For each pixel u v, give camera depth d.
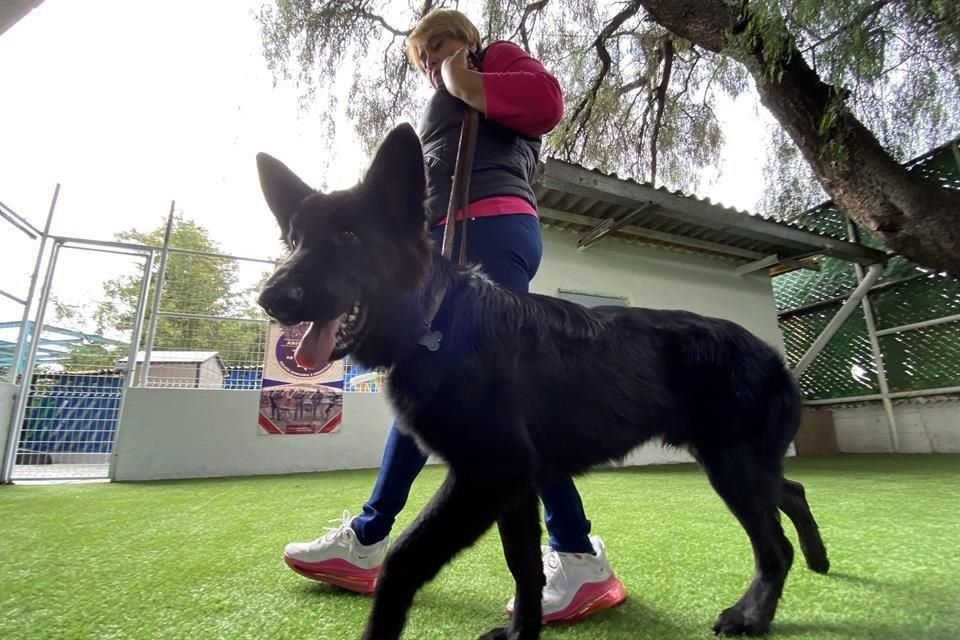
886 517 2.43
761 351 1.64
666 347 1.58
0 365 4.57
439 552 1.09
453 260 1.61
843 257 6.62
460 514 1.11
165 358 5.17
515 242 1.62
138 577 1.64
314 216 1.38
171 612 1.34
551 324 1.43
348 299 1.31
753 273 7.49
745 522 1.44
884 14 4.52
